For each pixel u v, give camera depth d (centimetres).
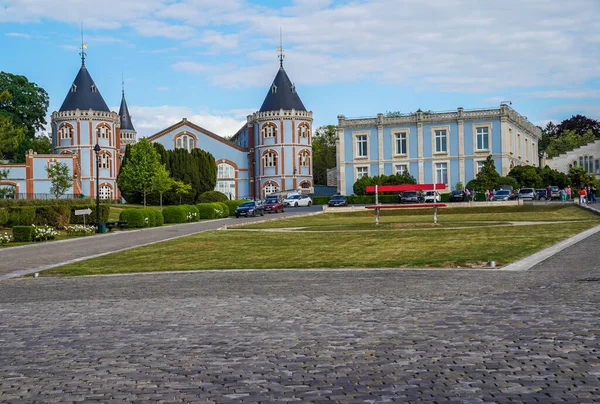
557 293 1289
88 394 720
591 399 646
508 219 4494
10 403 696
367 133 8594
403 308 1185
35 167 8400
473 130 8200
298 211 7075
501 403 644
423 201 7356
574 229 3173
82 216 5016
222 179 10462
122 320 1179
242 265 2153
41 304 1441
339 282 1623
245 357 860
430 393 682
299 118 10188
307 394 693
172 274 2005
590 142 10662
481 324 1007
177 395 705
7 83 10044
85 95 9638
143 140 8194
